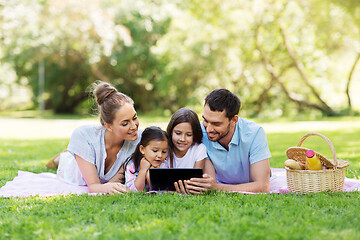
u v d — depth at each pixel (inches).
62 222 117.1
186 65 880.9
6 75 1295.5
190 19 898.7
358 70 921.5
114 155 172.2
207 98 148.7
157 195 145.7
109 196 146.9
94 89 163.8
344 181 167.3
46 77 1131.3
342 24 763.4
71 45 904.3
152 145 156.9
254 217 118.6
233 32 833.5
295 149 160.6
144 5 957.8
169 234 105.7
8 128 624.7
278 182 175.8
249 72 900.6
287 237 103.0
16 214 127.1
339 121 695.7
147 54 967.0
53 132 541.3
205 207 128.3
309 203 134.2
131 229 110.4
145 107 1076.5
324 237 104.0
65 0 801.6
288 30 839.1
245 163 162.6
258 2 786.8
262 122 709.9
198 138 161.0
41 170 220.8
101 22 822.5
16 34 904.3
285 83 936.9
